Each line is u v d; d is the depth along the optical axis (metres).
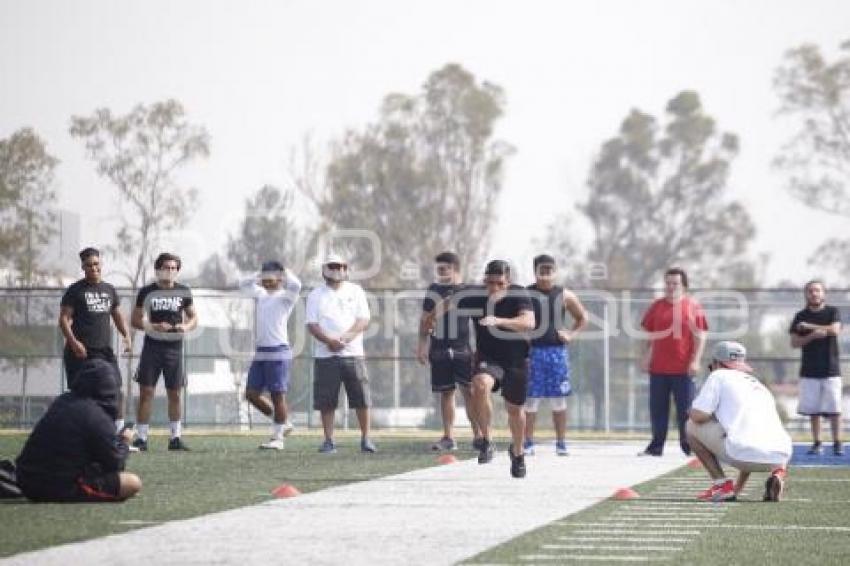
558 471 38.91
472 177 134.62
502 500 31.42
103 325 42.72
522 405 36.44
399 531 26.22
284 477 36.59
